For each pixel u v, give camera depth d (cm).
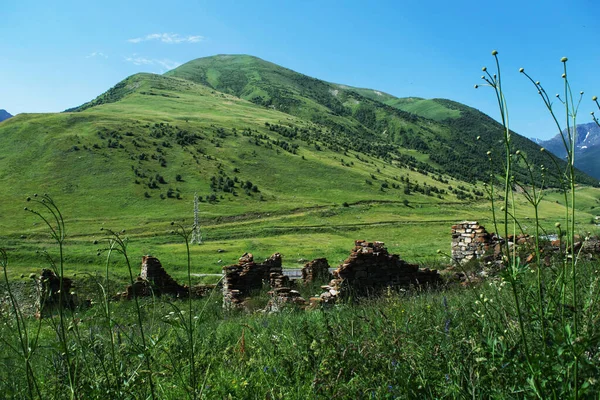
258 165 18588
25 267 4706
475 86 279
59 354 411
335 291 1688
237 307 1903
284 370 481
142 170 15762
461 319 498
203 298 2675
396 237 10994
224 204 14012
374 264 1816
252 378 470
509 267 269
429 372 376
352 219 13350
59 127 17988
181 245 8769
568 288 400
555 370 253
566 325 264
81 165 15388
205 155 18462
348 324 590
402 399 340
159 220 12062
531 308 301
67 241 9262
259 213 13425
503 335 339
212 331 778
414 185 19388
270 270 2591
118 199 13462
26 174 14512
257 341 629
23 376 446
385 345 432
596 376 246
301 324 707
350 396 373
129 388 359
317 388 397
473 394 300
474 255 2130
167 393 424
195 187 15225
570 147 272
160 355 498
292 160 19725
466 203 17300
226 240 10162
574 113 271
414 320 585
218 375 475
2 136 16862
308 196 15900
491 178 297
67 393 377
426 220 13512
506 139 268
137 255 5994
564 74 275
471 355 356
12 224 10744
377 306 862
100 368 401
